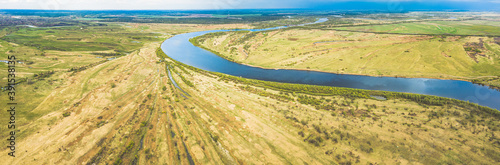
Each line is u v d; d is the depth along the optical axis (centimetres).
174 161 3253
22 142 3525
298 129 3931
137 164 3189
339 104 4778
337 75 6725
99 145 3538
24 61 7731
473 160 3100
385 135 3669
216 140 3678
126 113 4469
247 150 3466
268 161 3259
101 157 3297
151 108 4622
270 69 7419
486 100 4906
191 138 3731
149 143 3600
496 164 3016
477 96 5109
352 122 4066
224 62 8412
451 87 5634
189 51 10338
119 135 3766
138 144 3572
